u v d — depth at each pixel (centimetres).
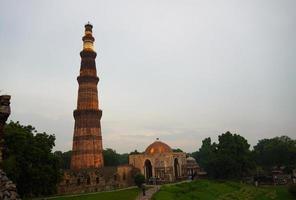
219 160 11275
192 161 13588
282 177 12569
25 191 6188
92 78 10138
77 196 7025
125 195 7188
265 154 15175
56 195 7881
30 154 6078
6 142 5769
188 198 7681
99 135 9750
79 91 10056
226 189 9900
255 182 11756
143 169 10869
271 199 9350
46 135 6881
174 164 11325
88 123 9625
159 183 10244
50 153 6669
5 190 2264
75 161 9400
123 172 9988
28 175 6000
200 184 9725
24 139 6022
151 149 11612
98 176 9294
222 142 11988
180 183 9419
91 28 10856
